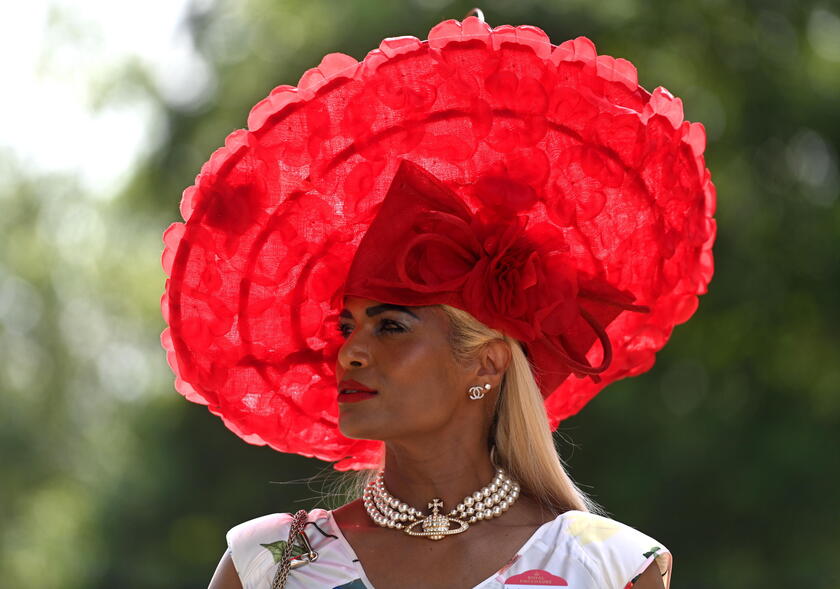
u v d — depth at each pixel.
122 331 42.41
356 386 6.42
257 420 7.18
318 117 6.63
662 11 30.56
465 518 6.52
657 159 6.81
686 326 30.61
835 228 30.70
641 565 6.31
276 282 6.89
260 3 32.88
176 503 34.81
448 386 6.47
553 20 29.58
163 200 34.88
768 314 30.81
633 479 29.41
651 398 30.30
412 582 6.32
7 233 43.00
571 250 6.95
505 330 6.50
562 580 6.24
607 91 6.78
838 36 31.78
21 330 43.56
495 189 6.51
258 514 33.97
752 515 29.50
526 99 6.53
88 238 41.88
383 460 7.25
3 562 41.56
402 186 6.48
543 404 6.81
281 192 6.75
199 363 6.89
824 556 29.55
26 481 42.72
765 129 30.45
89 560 37.06
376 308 6.43
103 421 42.81
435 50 6.52
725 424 30.27
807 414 30.69
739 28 30.98
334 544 6.56
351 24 30.53
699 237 7.17
